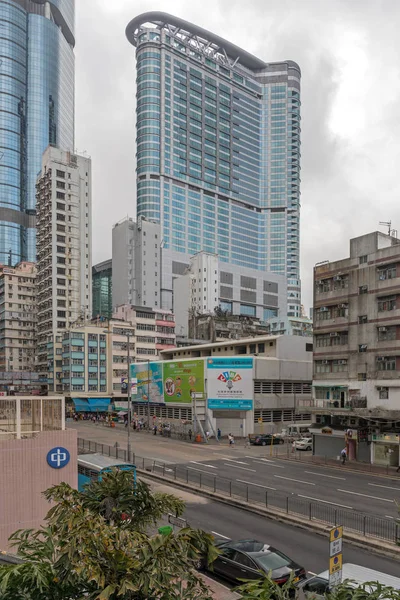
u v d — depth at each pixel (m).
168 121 188.12
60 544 7.31
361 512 25.22
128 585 6.67
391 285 42.78
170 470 37.47
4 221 198.00
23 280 121.62
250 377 62.19
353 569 13.34
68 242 107.94
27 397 21.41
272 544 20.36
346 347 46.62
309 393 69.00
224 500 27.98
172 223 184.25
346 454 44.72
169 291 174.88
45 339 105.69
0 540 18.67
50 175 107.75
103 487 9.70
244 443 56.50
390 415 41.12
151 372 75.81
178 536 8.05
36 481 19.72
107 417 85.00
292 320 132.12
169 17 186.12
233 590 7.53
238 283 183.00
